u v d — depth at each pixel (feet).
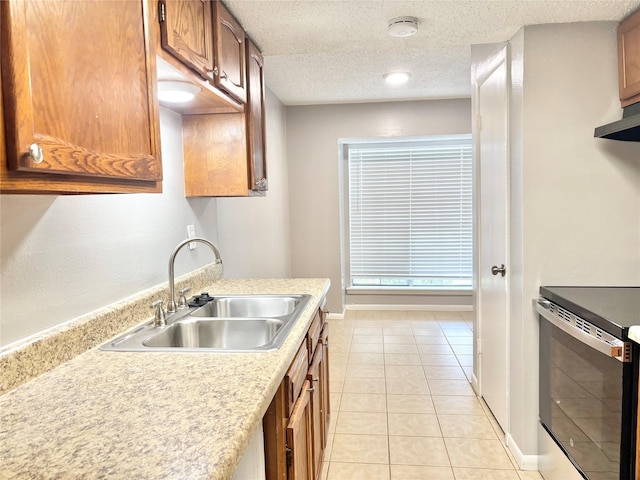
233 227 9.51
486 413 8.58
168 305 5.69
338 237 15.60
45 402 3.16
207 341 5.47
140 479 2.23
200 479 2.22
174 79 4.74
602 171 6.41
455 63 10.79
